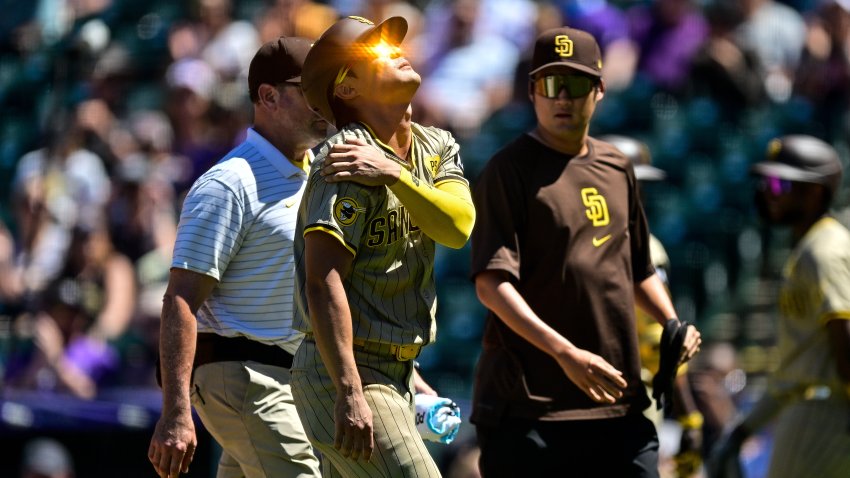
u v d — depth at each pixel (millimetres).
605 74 39438
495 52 41531
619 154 17688
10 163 45969
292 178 15844
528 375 17031
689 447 20906
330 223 12602
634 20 40219
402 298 13500
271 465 15508
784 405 21625
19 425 29656
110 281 33656
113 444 29797
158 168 39156
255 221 15492
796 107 40281
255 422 15508
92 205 37094
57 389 31625
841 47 40750
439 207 13070
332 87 13398
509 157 17156
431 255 13727
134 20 46812
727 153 38844
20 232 40781
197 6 43219
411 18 42281
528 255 17047
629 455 17094
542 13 39906
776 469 21344
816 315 20703
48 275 37156
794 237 21562
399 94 13195
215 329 15703
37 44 48219
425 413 15383
